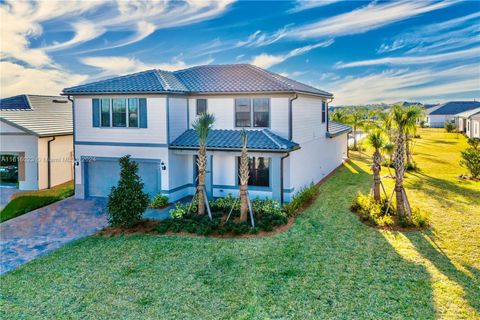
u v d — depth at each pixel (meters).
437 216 15.09
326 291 9.10
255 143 16.80
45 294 9.30
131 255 11.66
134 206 13.94
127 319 8.11
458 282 9.38
